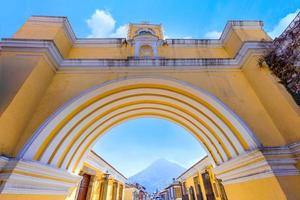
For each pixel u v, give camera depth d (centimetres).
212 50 662
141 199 2741
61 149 495
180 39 674
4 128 338
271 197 375
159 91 570
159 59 550
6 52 450
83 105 502
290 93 432
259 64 501
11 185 332
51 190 464
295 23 427
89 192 784
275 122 436
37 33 523
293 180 362
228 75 557
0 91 377
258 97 499
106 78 519
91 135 651
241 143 461
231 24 632
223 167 564
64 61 534
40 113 433
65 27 586
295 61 429
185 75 544
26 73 414
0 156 311
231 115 459
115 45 651
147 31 771
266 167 383
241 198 493
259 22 642
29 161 359
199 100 537
